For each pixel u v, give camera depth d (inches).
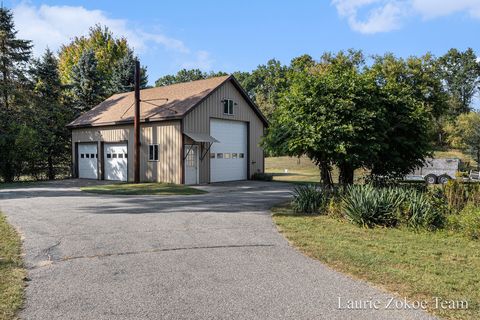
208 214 387.5
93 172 944.9
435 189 393.1
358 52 1401.3
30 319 144.9
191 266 211.5
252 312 152.1
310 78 403.5
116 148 884.0
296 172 1262.3
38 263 216.7
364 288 177.8
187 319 145.8
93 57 1289.4
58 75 1187.9
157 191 628.1
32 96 1034.7
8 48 1022.4
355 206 331.6
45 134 1017.5
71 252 239.6
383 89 439.5
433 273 198.2
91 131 940.0
